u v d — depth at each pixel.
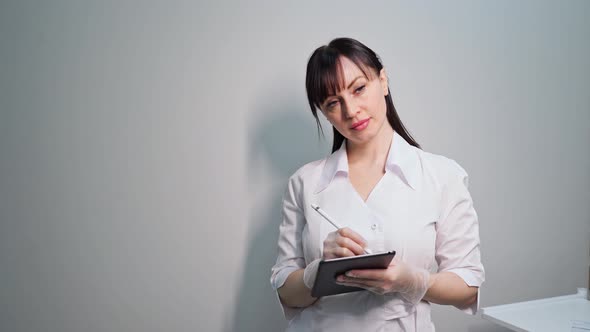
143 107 1.28
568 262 1.63
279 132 1.34
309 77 0.93
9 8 1.23
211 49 1.31
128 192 1.27
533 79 1.59
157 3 1.29
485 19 1.53
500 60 1.55
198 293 1.29
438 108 1.46
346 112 0.89
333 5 1.38
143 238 1.27
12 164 1.22
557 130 1.63
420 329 0.89
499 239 1.52
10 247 1.22
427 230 0.89
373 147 0.99
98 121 1.26
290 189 1.07
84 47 1.26
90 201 1.25
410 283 0.79
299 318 0.97
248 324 1.31
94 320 1.25
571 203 1.64
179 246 1.28
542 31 1.61
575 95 1.66
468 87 1.50
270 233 1.33
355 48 0.90
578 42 1.67
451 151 1.47
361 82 0.89
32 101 1.23
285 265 1.00
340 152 1.03
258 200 1.32
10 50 1.22
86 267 1.24
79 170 1.25
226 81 1.31
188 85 1.30
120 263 1.26
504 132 1.54
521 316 1.24
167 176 1.28
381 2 1.41
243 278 1.31
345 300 0.90
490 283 1.51
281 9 1.34
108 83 1.27
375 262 0.71
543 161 1.60
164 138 1.28
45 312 1.23
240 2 1.32
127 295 1.26
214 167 1.30
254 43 1.33
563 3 1.65
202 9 1.31
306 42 1.36
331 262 0.66
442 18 1.48
